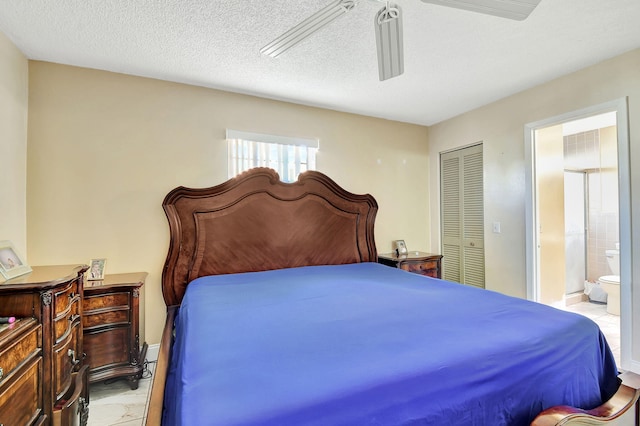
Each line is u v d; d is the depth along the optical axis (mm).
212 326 1377
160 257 2586
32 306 1351
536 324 1366
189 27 1883
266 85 2732
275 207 2914
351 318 1476
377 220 3662
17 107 2076
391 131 3764
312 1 1662
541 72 2539
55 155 2289
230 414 767
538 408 1094
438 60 2330
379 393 879
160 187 2596
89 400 1876
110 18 1782
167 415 1024
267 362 1031
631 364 2166
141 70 2438
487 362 1062
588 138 4105
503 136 3098
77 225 2344
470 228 3494
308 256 3059
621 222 2238
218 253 2678
